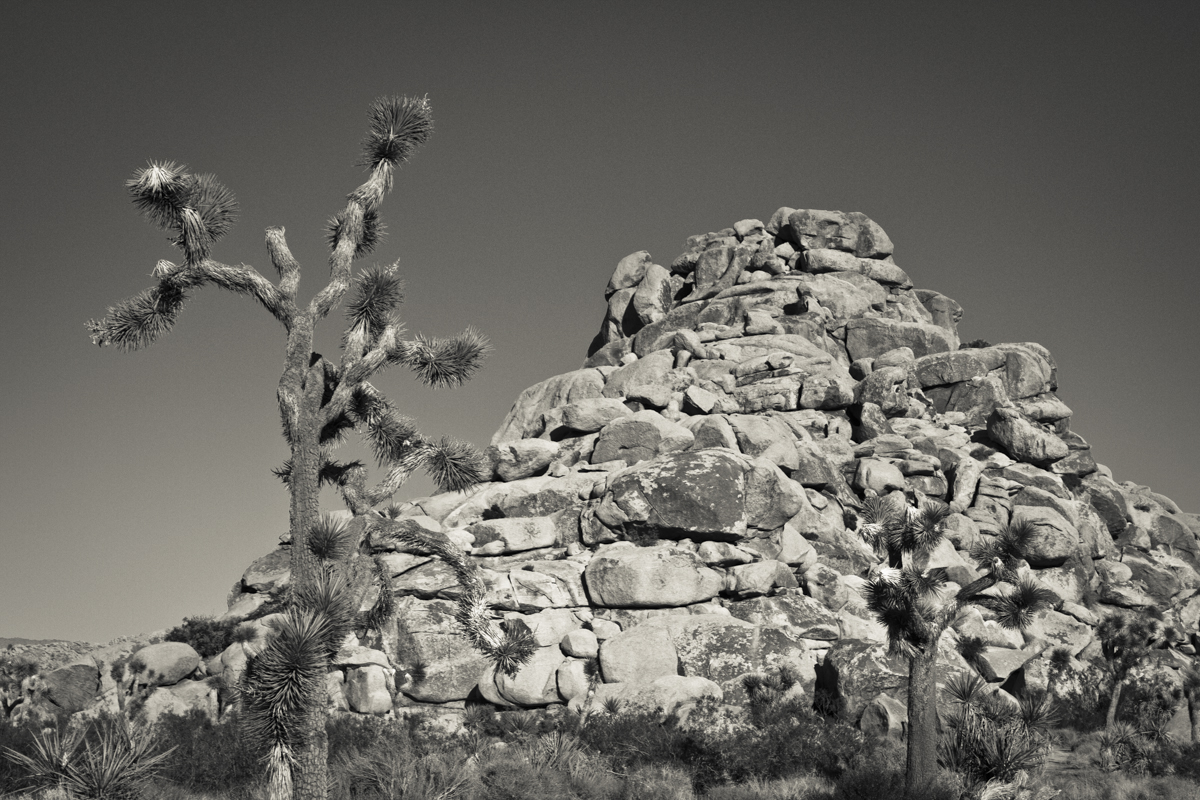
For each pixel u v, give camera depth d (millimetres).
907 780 17781
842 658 28531
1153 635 35906
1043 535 40500
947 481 45312
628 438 41750
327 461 12164
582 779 19188
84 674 29453
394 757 16250
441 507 40094
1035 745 18922
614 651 29453
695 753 22875
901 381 52250
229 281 11766
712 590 33219
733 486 35594
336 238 12836
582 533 36594
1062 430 53094
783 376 51312
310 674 9828
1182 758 24266
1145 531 48938
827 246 67438
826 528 38469
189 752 21734
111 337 11773
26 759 11102
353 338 12227
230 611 36562
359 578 11188
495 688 29359
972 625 33312
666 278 68438
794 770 22656
